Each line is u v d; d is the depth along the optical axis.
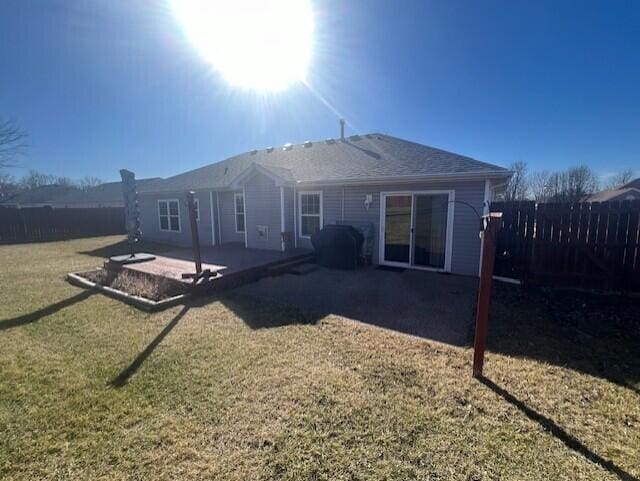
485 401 2.97
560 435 2.52
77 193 41.59
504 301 6.15
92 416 2.79
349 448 2.41
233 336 4.55
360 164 10.67
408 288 7.17
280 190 10.66
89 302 6.15
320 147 14.09
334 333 4.66
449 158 9.31
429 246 8.88
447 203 8.45
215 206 14.12
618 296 6.37
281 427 2.64
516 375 3.44
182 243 15.59
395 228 9.33
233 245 12.55
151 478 2.15
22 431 2.61
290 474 2.18
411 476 2.15
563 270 6.98
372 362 3.75
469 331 4.74
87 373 3.54
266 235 11.29
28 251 13.13
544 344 4.25
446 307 5.86
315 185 10.18
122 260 8.59
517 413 2.79
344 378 3.39
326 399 3.02
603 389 3.17
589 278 6.78
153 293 6.35
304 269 9.00
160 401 3.01
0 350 4.12
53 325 4.99
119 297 6.39
